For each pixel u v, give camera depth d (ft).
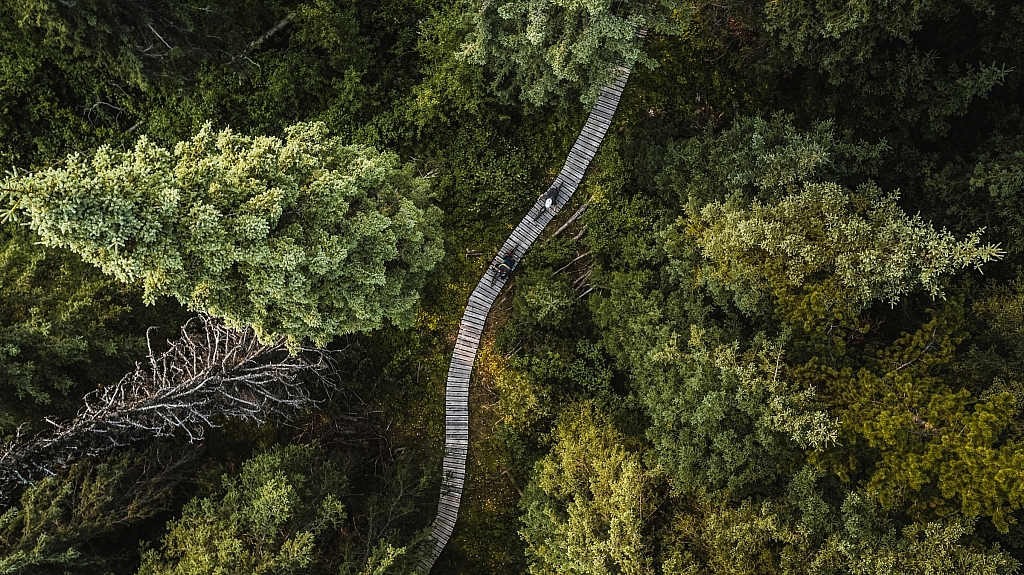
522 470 73.97
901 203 65.67
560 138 76.28
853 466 48.62
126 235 41.11
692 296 62.69
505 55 65.72
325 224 51.42
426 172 75.10
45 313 57.47
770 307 57.88
